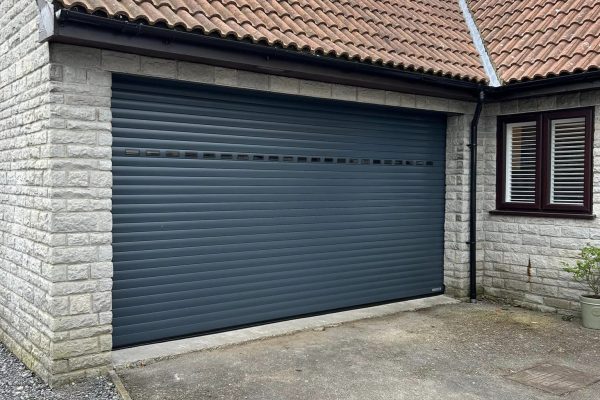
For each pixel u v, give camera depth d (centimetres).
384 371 505
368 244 738
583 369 517
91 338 480
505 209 784
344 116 704
